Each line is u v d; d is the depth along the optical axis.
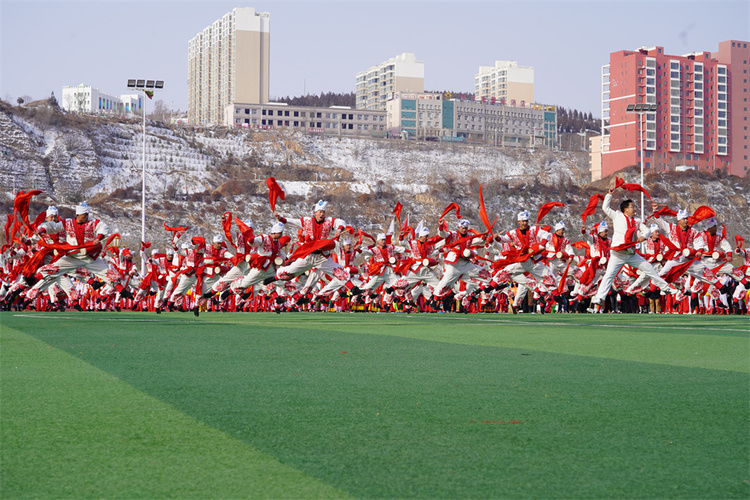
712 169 123.25
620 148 125.31
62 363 7.17
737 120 132.62
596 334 10.93
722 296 22.58
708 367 6.98
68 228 15.19
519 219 17.66
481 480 3.31
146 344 9.12
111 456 3.70
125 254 22.92
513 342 9.62
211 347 8.80
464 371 6.68
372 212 95.75
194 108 193.50
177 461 3.61
